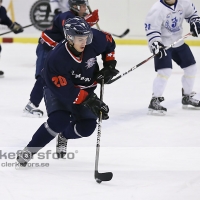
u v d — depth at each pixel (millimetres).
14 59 34906
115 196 11305
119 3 39344
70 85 12320
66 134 13836
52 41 16812
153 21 19312
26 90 25125
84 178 12570
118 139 16438
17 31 28609
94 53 12602
